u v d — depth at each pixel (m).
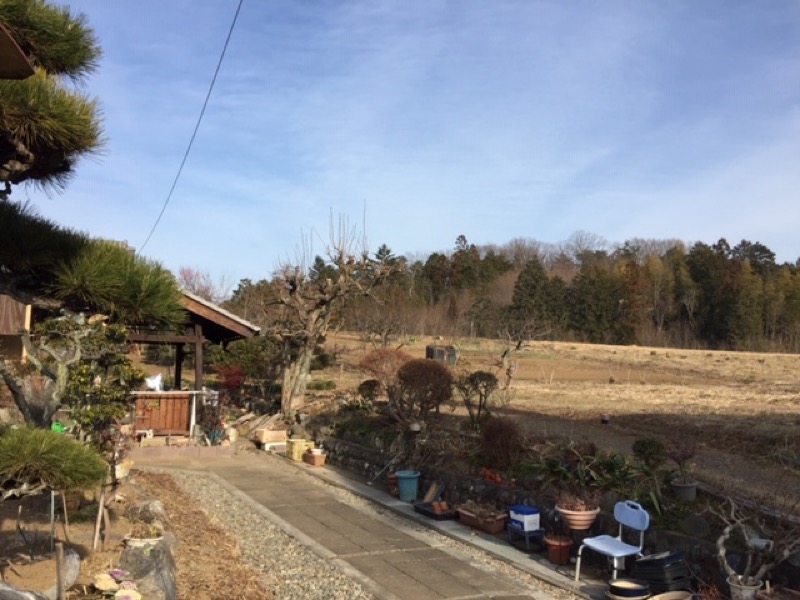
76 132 4.48
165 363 27.50
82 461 3.83
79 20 4.75
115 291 5.32
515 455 8.45
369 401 13.77
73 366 5.48
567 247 81.12
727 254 74.25
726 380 28.70
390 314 30.73
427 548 7.08
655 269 62.78
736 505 5.80
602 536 6.09
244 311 27.27
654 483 6.78
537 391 21.53
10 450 3.61
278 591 5.66
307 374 16.45
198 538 6.97
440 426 10.83
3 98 4.16
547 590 5.81
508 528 7.20
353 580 5.98
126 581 4.59
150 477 10.38
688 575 5.50
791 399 19.38
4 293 5.40
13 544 5.38
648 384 25.77
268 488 10.22
